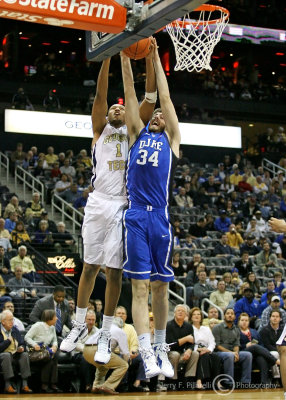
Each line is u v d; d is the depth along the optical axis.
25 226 15.65
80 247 15.91
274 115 27.44
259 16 28.80
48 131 22.06
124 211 5.13
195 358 10.84
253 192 21.30
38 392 10.41
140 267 4.97
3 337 10.04
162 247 5.08
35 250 13.95
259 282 14.46
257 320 12.69
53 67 25.64
